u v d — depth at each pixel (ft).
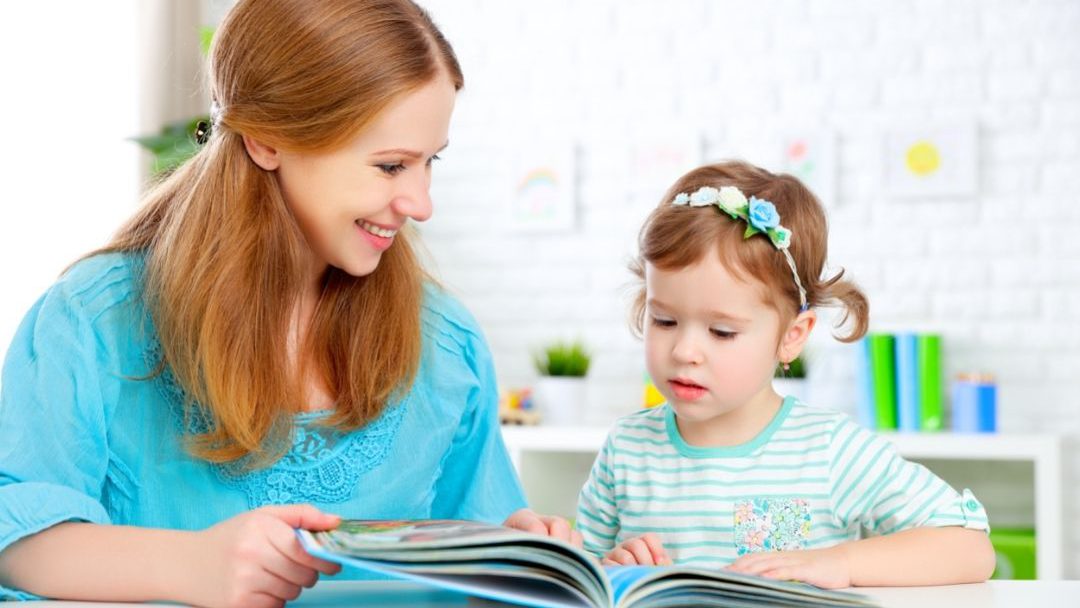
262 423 3.68
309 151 3.53
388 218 3.64
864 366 10.12
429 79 3.57
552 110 11.78
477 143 11.97
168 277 3.67
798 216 4.45
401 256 4.14
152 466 3.79
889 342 10.02
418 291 4.19
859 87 10.94
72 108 10.12
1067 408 10.36
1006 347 10.52
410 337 4.07
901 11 10.87
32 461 3.45
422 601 2.90
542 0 11.84
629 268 4.88
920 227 10.73
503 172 11.91
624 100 11.60
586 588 2.47
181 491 3.80
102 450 3.66
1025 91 10.57
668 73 11.48
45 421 3.50
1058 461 9.27
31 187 9.75
